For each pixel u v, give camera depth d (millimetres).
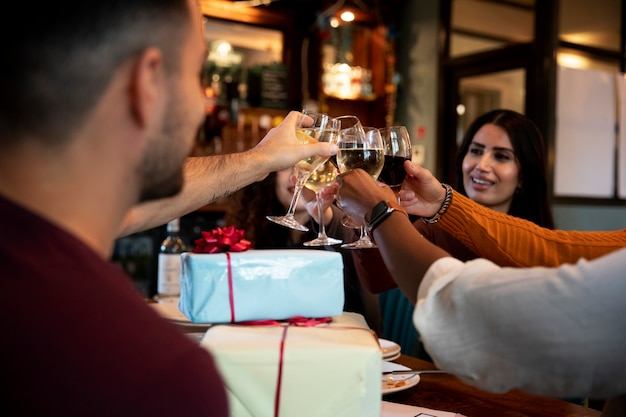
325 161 1269
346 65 5172
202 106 664
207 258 910
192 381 519
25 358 461
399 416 1084
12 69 518
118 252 4031
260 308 922
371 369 791
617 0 4797
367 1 5137
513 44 4523
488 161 2350
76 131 543
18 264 485
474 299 731
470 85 4910
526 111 4469
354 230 1623
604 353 682
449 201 1354
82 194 559
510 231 1314
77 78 531
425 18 5184
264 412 784
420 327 771
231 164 1175
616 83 4801
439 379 1393
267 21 4812
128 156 585
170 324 566
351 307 1934
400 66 5457
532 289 701
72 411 467
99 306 500
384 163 1313
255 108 4770
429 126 5168
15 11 517
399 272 863
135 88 563
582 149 4641
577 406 1223
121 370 486
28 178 536
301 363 783
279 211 2309
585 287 684
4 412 459
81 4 527
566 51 4488
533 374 715
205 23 4738
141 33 560
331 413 791
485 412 1180
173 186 646
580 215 4652
